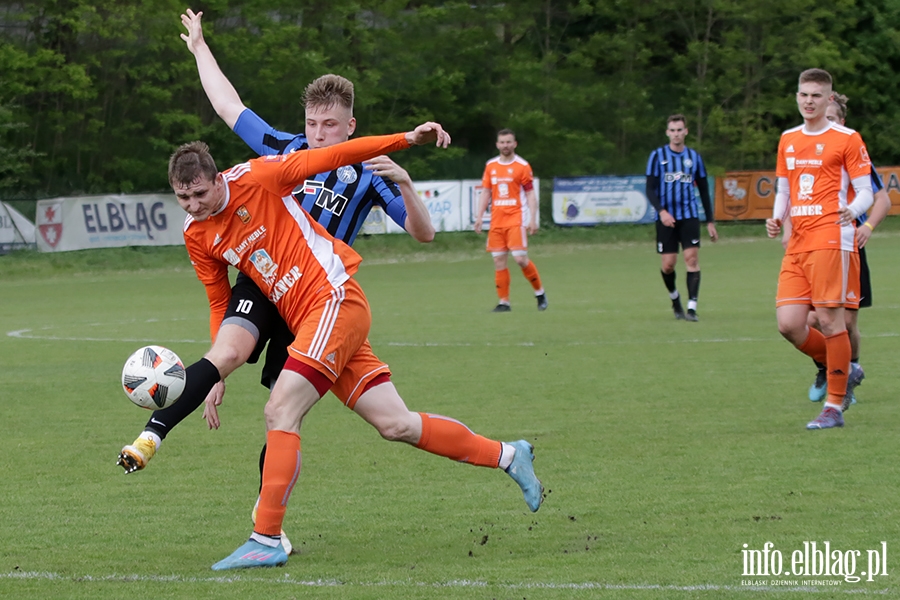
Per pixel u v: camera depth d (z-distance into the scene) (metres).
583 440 16.06
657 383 21.42
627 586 9.20
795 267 17.36
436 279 53.50
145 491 13.52
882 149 97.94
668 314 34.94
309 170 10.35
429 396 20.23
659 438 16.11
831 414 16.64
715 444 15.58
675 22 94.12
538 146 90.00
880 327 29.59
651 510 12.00
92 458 15.54
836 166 16.75
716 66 93.38
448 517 11.98
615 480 13.50
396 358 25.62
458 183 73.06
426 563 10.10
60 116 75.50
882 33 95.06
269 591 9.19
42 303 44.59
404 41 87.25
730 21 94.44
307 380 10.27
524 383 21.69
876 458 14.38
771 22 92.62
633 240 75.56
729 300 39.06
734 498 12.42
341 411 19.45
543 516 11.89
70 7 74.44
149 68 76.38
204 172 10.18
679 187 32.38
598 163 90.62
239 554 10.04
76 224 65.31
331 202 11.45
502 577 9.55
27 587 9.38
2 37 76.31
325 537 11.25
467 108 91.06
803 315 17.34
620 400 19.59
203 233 10.56
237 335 10.66
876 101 97.19
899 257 57.38
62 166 78.00
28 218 64.19
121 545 10.95
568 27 94.94
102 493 13.41
